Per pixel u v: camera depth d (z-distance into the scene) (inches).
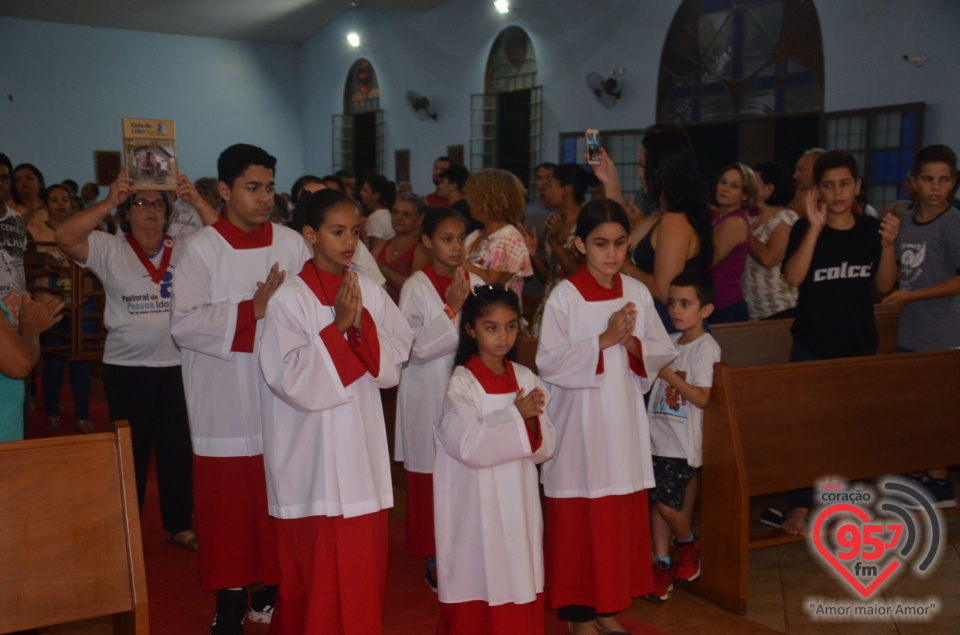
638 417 112.8
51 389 224.2
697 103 402.9
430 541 129.7
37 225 245.4
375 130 628.1
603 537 107.8
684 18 403.5
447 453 99.9
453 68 545.3
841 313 144.1
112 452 85.7
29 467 81.5
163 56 650.8
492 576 98.3
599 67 444.8
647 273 129.1
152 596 128.7
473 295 102.5
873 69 328.5
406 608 125.9
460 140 544.4
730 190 160.1
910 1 312.8
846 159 140.6
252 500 110.7
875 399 141.6
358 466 97.7
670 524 129.1
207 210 129.1
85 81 621.6
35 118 605.9
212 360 109.3
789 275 146.2
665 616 124.5
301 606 100.9
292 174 710.5
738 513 124.0
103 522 84.4
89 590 83.1
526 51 495.5
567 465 109.3
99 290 220.7
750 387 129.7
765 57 373.1
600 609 107.4
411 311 128.0
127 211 146.0
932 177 155.8
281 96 700.7
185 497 147.0
